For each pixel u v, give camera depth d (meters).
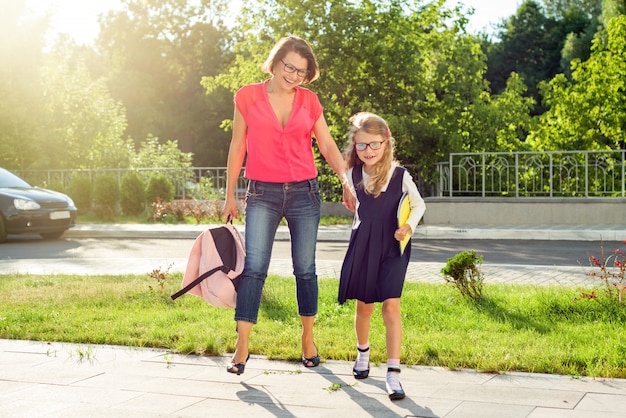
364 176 4.84
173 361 5.45
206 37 56.50
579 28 55.28
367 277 4.78
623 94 24.59
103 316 7.22
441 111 23.73
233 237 5.12
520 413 4.04
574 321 6.55
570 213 17.31
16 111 25.97
